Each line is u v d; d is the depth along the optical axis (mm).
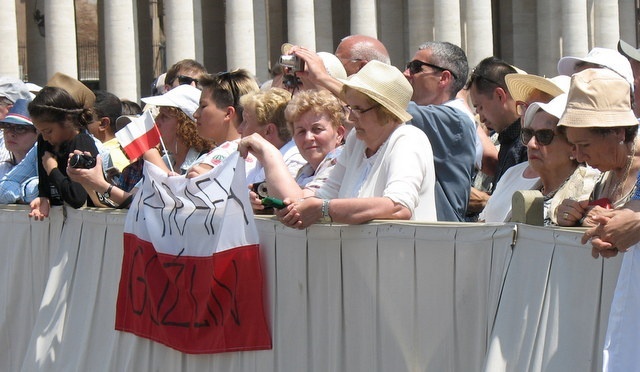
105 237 24031
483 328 17266
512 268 16703
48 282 25359
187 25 124500
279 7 154250
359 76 20391
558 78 23438
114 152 28812
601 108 16484
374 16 130750
